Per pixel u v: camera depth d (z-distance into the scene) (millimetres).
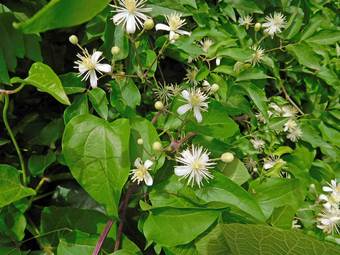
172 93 229
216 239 172
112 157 167
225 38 248
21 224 172
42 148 203
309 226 229
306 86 314
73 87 184
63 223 179
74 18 97
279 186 203
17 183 167
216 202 179
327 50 313
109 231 178
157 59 213
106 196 163
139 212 199
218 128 198
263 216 174
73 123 166
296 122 280
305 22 323
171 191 185
